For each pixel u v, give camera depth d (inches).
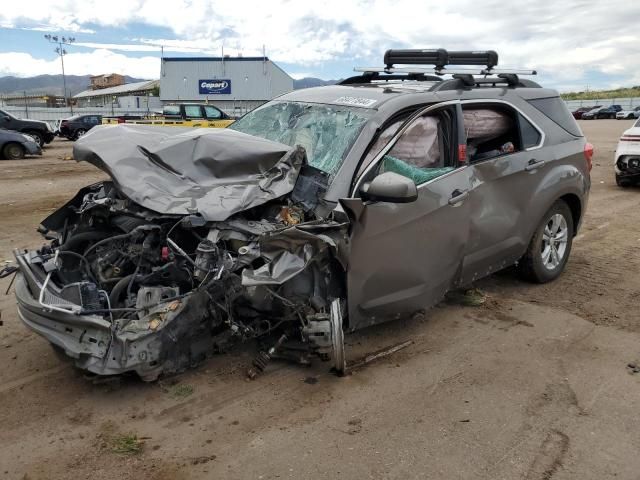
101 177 539.2
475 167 184.9
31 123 906.7
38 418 134.4
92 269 157.2
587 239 306.3
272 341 162.2
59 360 161.6
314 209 150.9
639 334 186.9
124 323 132.0
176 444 125.6
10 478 114.3
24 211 360.8
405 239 161.2
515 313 201.9
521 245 209.8
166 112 928.9
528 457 123.6
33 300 138.7
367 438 129.2
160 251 149.3
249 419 135.2
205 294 137.3
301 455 122.7
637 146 452.1
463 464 121.0
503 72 213.6
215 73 2028.8
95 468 117.6
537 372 161.0
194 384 148.6
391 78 219.1
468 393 149.3
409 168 165.5
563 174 219.5
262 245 136.0
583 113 2472.9
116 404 140.1
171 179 151.9
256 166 158.1
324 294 150.9
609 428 134.7
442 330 187.3
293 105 197.2
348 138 163.8
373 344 175.9
